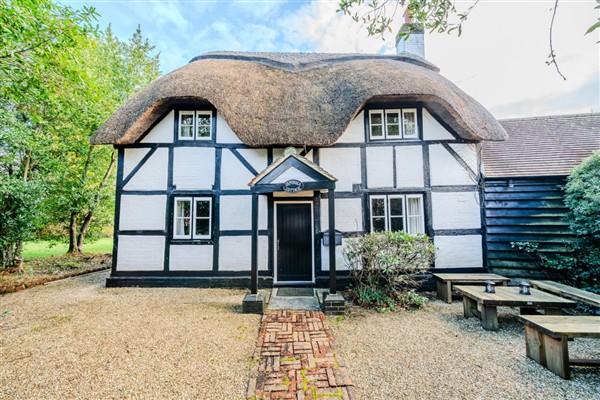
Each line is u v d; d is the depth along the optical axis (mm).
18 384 2973
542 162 7203
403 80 6883
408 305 5734
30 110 8469
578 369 3338
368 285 6285
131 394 2824
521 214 6781
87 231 13531
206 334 4266
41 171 10742
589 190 5664
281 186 5629
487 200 7059
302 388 2939
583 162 6148
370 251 6051
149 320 4812
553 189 6656
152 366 3346
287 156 5688
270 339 4102
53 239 12383
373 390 2939
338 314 5215
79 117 10789
